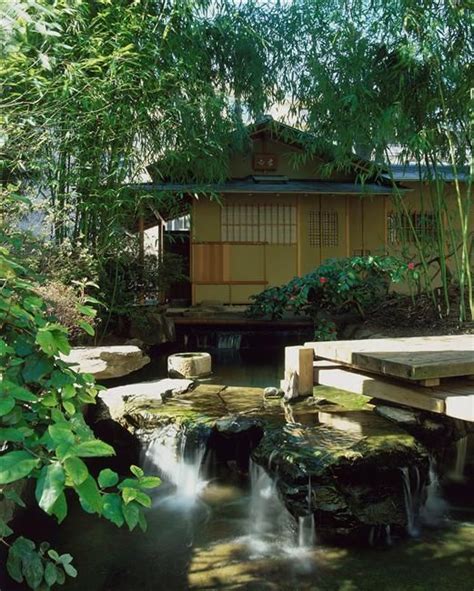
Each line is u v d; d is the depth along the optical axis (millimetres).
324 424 3531
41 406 1329
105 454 1120
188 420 3746
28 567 1433
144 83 4844
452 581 2496
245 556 2738
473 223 8602
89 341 5500
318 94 6465
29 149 4191
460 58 5586
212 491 3541
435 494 3445
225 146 7008
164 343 7098
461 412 2842
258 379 5406
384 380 3471
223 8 6211
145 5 4734
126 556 2723
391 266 6941
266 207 9312
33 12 2639
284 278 9328
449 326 6211
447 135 6047
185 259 10164
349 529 2865
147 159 5816
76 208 5152
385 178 8969
